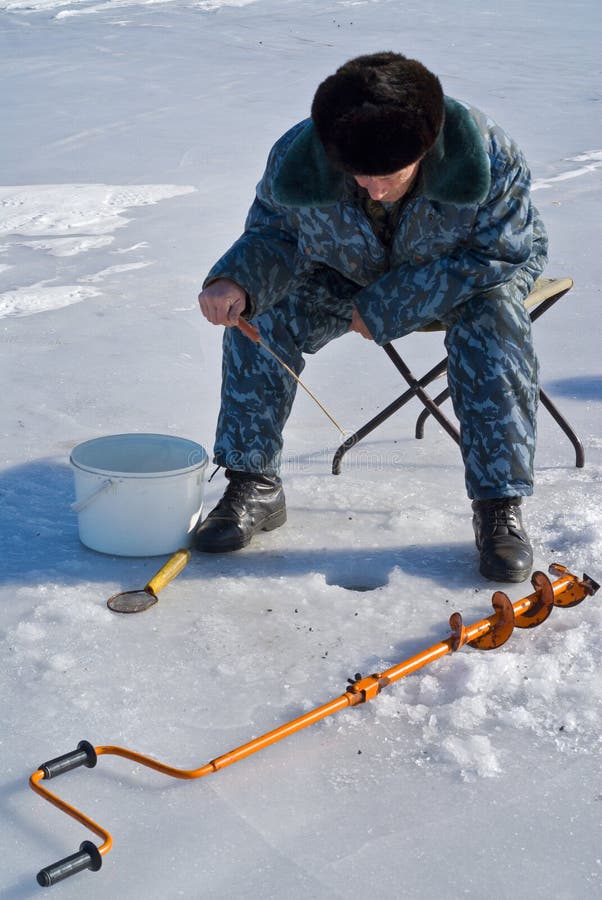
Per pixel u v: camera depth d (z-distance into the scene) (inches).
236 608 111.7
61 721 92.8
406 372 133.9
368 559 122.6
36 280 234.7
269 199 119.0
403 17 666.8
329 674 100.0
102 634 106.2
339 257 117.1
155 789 84.9
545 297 133.2
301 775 86.6
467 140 104.4
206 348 197.6
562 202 302.2
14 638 105.0
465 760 88.0
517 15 674.2
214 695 96.8
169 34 613.6
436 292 113.6
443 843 79.3
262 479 127.3
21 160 352.2
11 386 176.2
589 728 92.0
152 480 118.8
